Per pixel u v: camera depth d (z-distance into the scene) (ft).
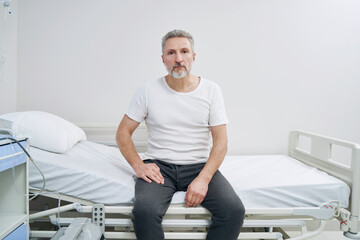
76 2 7.21
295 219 4.57
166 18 7.39
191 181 4.56
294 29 7.64
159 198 4.00
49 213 4.26
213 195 4.10
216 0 7.45
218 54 7.54
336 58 7.77
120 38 7.36
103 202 4.29
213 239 4.03
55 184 4.27
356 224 4.83
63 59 7.29
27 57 7.21
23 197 4.03
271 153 7.84
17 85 7.23
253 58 7.63
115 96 7.45
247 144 7.78
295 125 7.82
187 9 7.41
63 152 5.04
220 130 4.76
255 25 7.57
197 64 7.53
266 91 7.72
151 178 4.25
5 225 3.68
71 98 7.37
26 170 4.00
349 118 7.91
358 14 7.72
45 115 5.50
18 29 7.14
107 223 4.23
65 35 7.24
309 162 6.51
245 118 7.73
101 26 7.30
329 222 6.88
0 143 3.41
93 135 7.45
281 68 7.70
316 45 7.71
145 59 7.44
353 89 7.86
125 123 4.86
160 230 3.82
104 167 4.99
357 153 4.80
